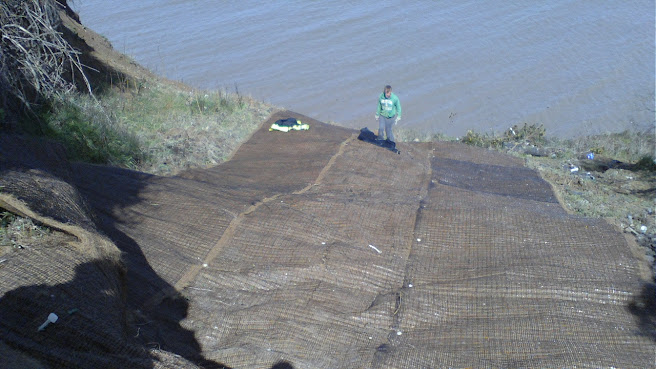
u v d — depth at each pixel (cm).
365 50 2925
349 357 487
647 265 587
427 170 979
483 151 1147
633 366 458
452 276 599
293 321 522
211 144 1066
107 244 465
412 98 2475
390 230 689
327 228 669
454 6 3559
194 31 3072
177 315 521
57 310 377
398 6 3544
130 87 1364
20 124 806
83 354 355
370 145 1077
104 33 2944
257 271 586
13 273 395
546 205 815
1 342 343
